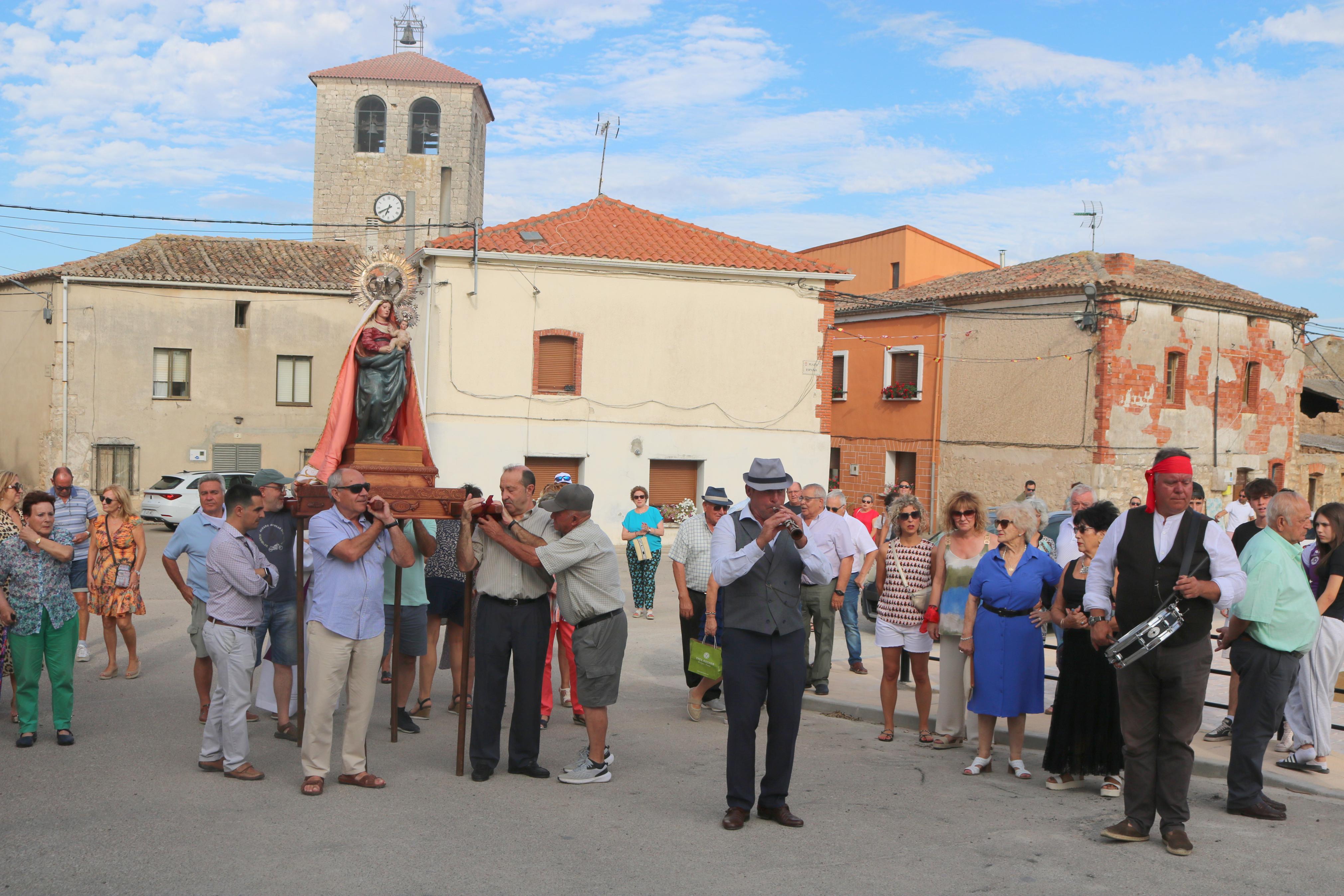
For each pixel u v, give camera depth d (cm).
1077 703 682
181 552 832
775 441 2559
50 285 2947
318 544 644
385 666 1022
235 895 480
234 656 673
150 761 711
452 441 2333
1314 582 754
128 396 2994
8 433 3158
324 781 668
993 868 538
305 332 3155
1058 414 2577
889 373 3045
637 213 2709
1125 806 596
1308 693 723
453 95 4981
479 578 693
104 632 1006
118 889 484
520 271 2375
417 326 2452
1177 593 561
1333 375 3697
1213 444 2692
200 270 3072
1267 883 522
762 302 2545
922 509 845
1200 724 595
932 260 3600
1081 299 2528
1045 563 720
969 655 740
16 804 612
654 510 1503
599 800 649
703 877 517
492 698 689
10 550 736
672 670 1143
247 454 3109
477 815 610
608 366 2442
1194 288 2683
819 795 671
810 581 620
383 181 4962
